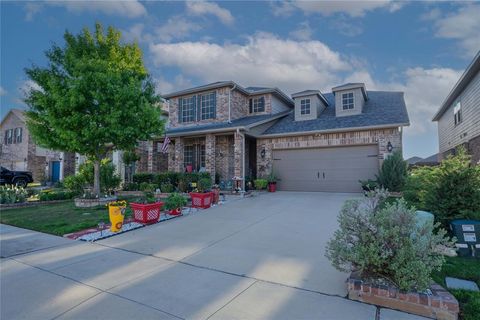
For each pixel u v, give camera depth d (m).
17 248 5.09
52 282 3.52
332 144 13.16
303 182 13.96
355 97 14.10
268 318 2.63
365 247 2.99
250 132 13.77
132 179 16.03
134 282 3.50
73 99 8.97
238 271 3.82
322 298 3.02
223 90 15.77
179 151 15.18
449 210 4.96
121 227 6.44
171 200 8.02
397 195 10.61
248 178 15.38
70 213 8.77
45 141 9.99
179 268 3.98
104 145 10.76
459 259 4.07
